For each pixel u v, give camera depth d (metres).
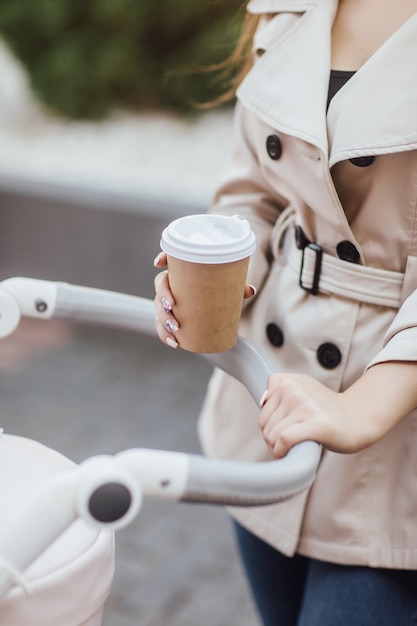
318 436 1.11
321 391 1.17
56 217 4.46
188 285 1.20
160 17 5.14
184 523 3.04
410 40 1.35
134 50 5.27
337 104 1.42
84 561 1.08
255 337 1.67
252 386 1.32
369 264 1.49
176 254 1.17
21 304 1.39
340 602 1.53
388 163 1.39
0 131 5.43
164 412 3.68
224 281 1.19
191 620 2.59
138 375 3.98
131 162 5.04
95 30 5.22
